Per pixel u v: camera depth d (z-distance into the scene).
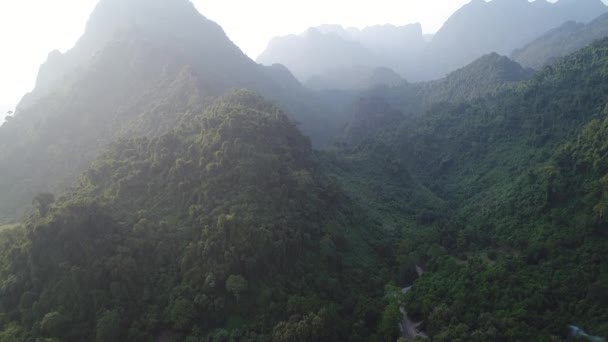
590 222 69.19
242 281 56.41
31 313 52.03
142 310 54.31
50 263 55.41
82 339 50.78
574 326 55.66
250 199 66.81
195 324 53.53
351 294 65.50
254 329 54.44
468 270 70.12
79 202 59.06
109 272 55.50
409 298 68.81
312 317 54.25
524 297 61.19
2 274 57.09
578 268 64.31
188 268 58.03
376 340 57.16
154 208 67.75
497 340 54.47
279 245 61.75
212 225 61.16
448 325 59.91
